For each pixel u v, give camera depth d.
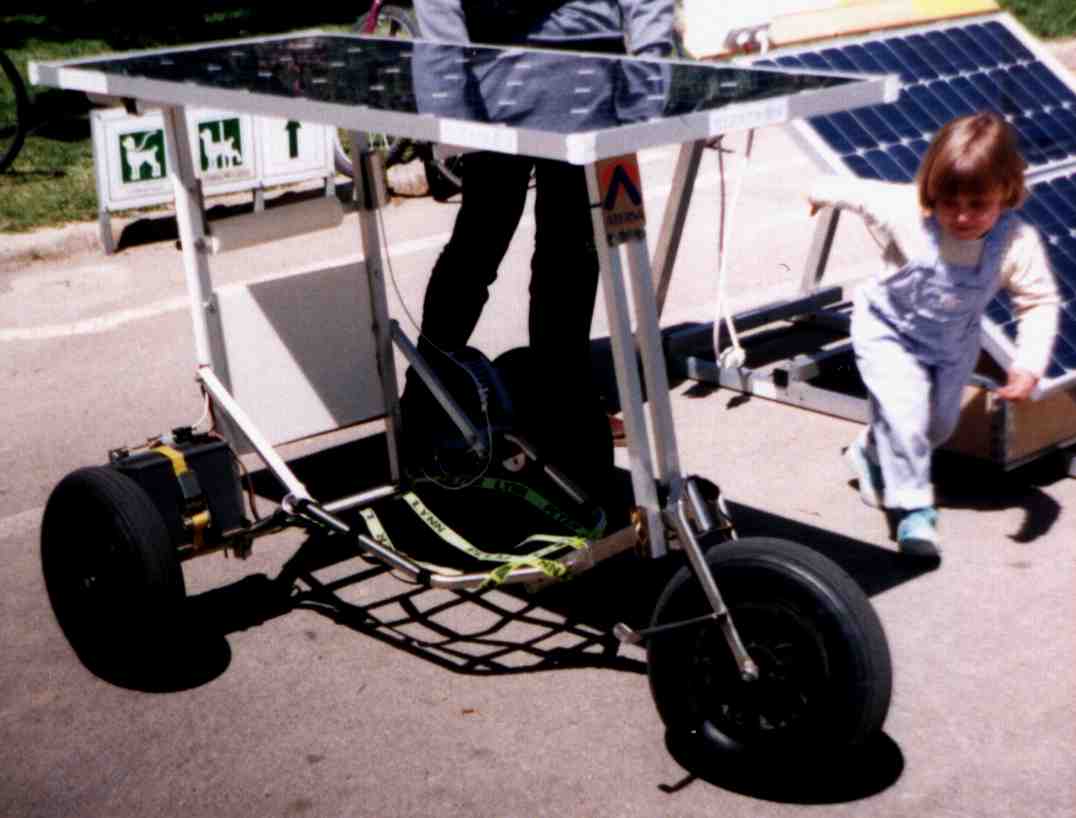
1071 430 4.50
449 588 3.34
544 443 4.19
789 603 2.75
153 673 3.57
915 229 3.75
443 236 7.47
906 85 4.96
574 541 3.41
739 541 2.87
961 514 4.23
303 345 3.97
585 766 3.09
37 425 5.24
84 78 3.70
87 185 8.31
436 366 4.22
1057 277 4.36
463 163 4.20
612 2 4.28
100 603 3.49
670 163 8.80
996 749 3.10
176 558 3.36
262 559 4.17
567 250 4.12
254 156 7.68
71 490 3.43
